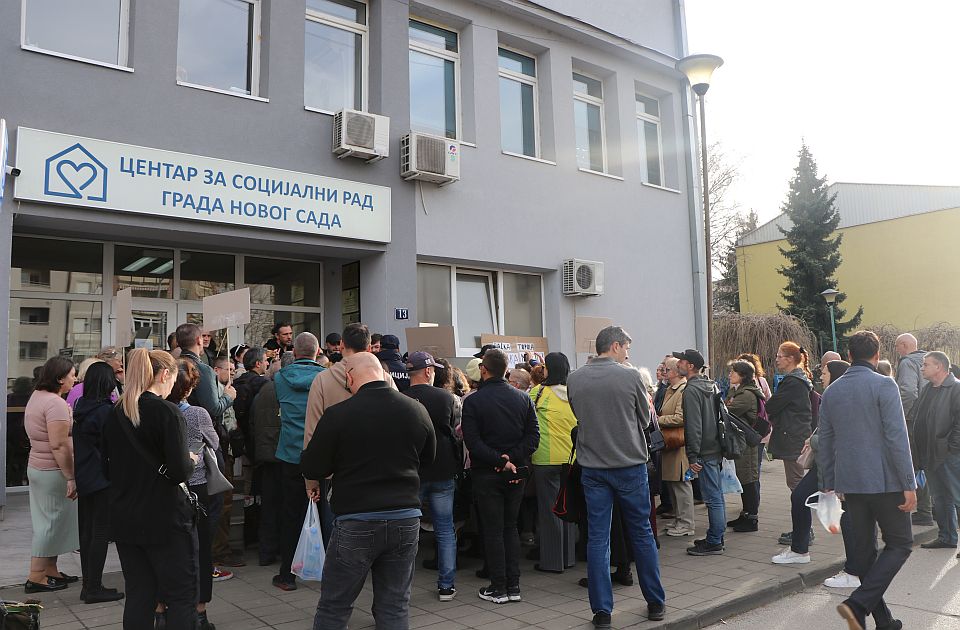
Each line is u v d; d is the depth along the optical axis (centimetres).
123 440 364
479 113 1077
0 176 567
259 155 859
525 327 1149
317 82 955
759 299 4047
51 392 528
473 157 1058
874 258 3744
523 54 1194
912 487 433
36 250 824
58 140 725
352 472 344
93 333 852
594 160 1278
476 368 682
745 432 687
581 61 1235
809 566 598
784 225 4062
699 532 748
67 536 530
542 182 1139
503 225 1083
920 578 581
